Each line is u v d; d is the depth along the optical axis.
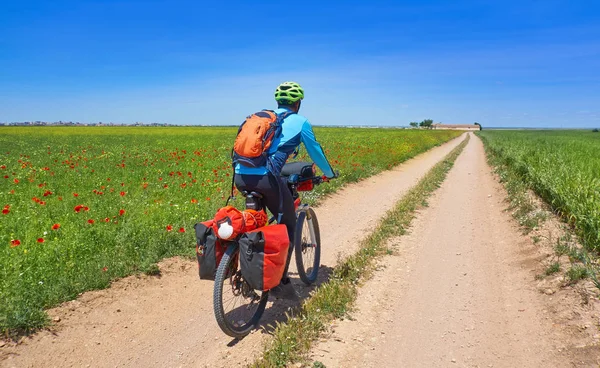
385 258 5.74
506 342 3.56
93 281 4.43
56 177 11.48
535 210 7.63
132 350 3.54
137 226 6.13
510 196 9.52
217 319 3.40
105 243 5.54
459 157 25.86
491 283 4.91
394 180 14.33
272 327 3.83
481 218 8.30
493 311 4.16
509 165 15.37
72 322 3.79
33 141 32.56
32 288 4.01
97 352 3.47
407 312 4.16
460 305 4.32
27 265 4.64
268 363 3.16
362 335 3.69
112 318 3.97
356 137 38.28
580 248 5.21
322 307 4.10
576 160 12.77
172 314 4.17
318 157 4.00
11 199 8.23
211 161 15.90
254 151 3.56
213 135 45.97
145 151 21.50
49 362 3.28
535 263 5.21
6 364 3.17
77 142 31.36
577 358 3.16
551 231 6.23
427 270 5.36
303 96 4.07
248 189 3.74
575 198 6.74
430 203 9.80
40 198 8.27
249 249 3.39
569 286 4.28
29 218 6.41
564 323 3.68
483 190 11.91
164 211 7.11
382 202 10.10
